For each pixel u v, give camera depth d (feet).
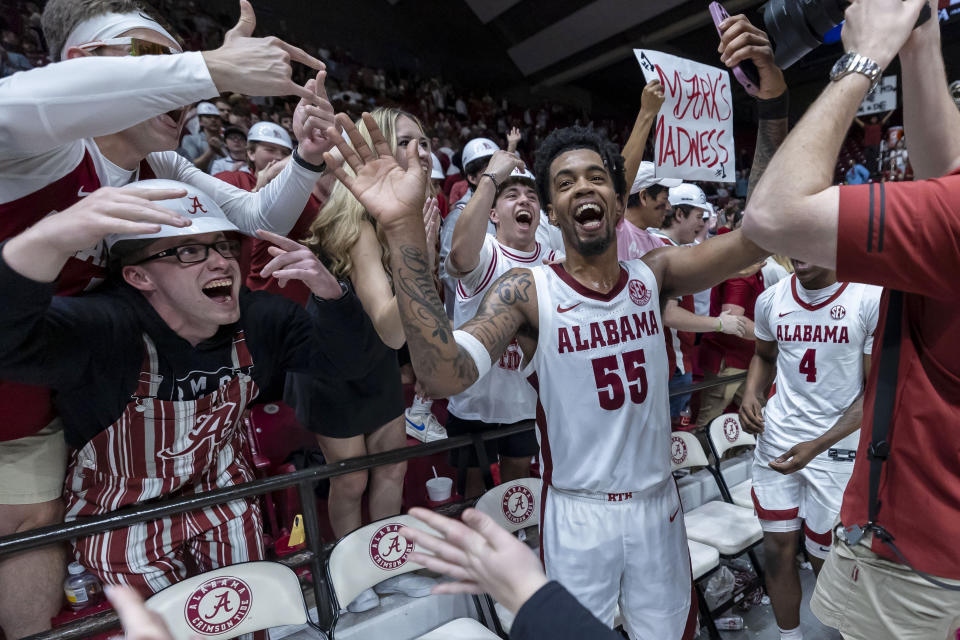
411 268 3.65
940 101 3.42
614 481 4.79
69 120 3.39
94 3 3.94
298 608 5.36
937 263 2.62
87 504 4.71
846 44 3.09
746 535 8.32
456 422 8.72
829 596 4.04
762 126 4.75
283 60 3.89
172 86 3.55
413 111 38.88
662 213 9.59
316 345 4.96
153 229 3.05
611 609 4.94
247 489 5.26
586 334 4.67
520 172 7.93
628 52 40.96
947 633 3.30
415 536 2.42
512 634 2.12
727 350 12.53
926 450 3.23
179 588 4.81
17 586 4.79
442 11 42.50
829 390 7.27
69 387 4.06
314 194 7.85
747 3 33.88
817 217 2.71
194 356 4.53
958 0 26.45
